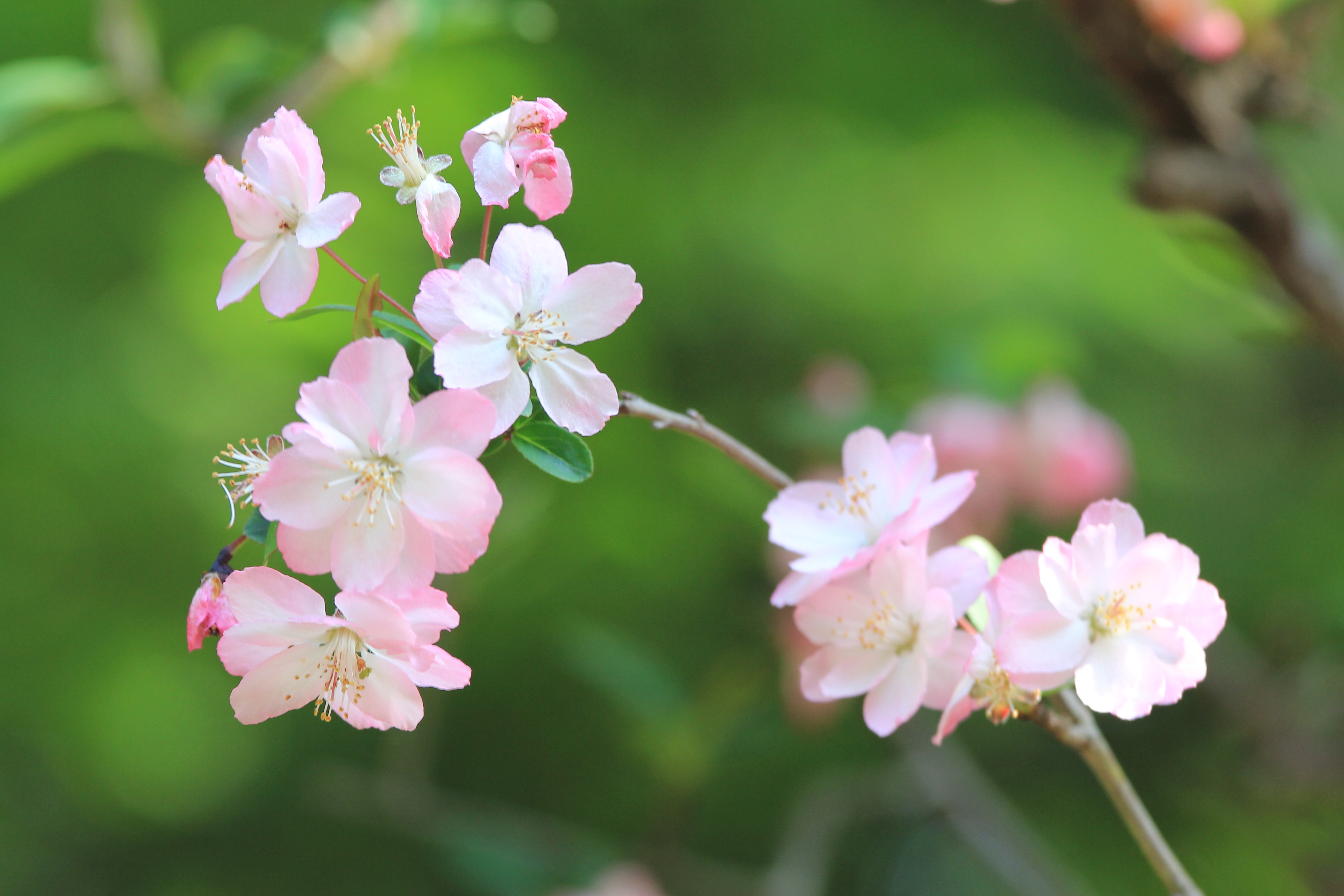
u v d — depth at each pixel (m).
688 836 2.16
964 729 2.13
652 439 2.26
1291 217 1.19
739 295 2.47
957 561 1.04
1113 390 2.47
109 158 2.48
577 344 1.03
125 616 2.39
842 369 1.72
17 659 2.38
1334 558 2.24
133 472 2.37
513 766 2.27
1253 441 2.51
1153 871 2.05
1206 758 1.87
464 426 1.02
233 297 1.04
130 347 2.41
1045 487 1.60
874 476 1.06
